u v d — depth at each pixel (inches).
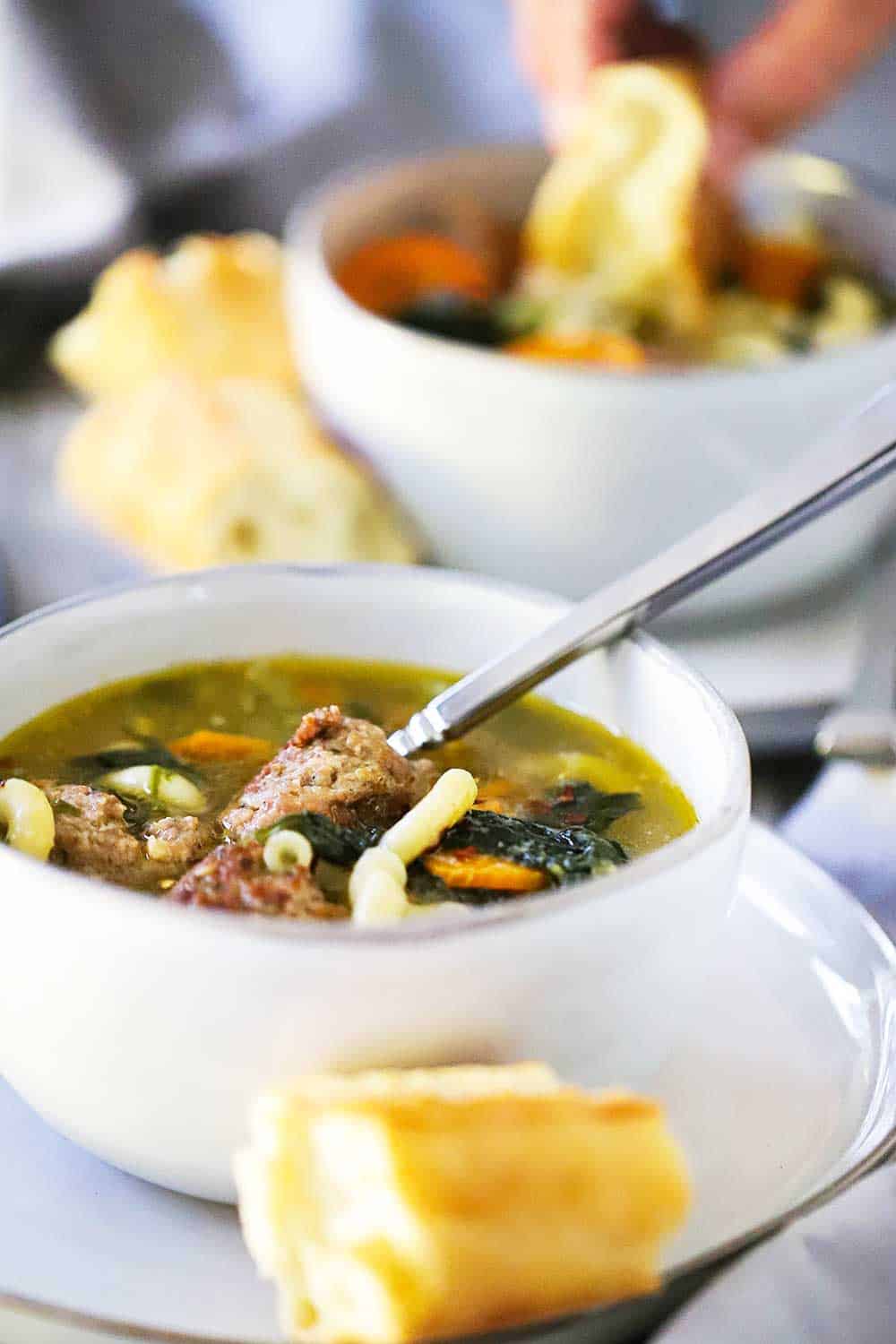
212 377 39.0
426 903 20.8
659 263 39.5
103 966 19.3
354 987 19.1
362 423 34.1
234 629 24.1
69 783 22.6
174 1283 19.6
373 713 24.1
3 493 37.1
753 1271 19.6
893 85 53.6
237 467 33.6
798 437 32.8
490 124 52.1
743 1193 20.9
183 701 23.9
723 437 32.3
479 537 34.1
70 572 34.3
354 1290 18.3
